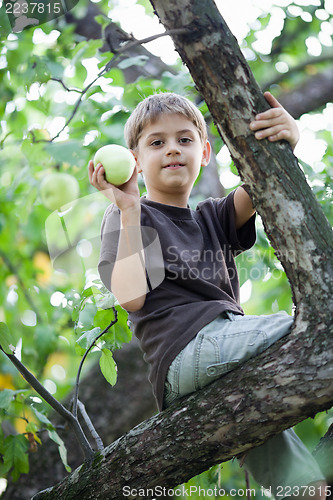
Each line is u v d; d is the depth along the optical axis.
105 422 3.29
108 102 3.48
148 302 2.02
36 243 4.51
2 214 4.22
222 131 1.77
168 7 1.71
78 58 3.29
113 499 1.95
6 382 3.65
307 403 1.67
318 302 1.69
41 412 2.71
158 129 2.13
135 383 3.34
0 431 2.60
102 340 2.19
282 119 1.73
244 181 1.78
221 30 1.71
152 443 1.88
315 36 4.98
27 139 3.34
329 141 4.59
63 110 3.51
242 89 1.72
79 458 3.27
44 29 3.63
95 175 1.93
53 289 4.25
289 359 1.70
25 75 3.23
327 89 4.59
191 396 1.87
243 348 1.82
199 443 1.81
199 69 1.73
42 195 2.39
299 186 1.72
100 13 4.47
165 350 1.91
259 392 1.72
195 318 1.92
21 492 3.21
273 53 5.04
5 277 4.42
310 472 1.88
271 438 1.79
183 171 2.13
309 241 1.70
